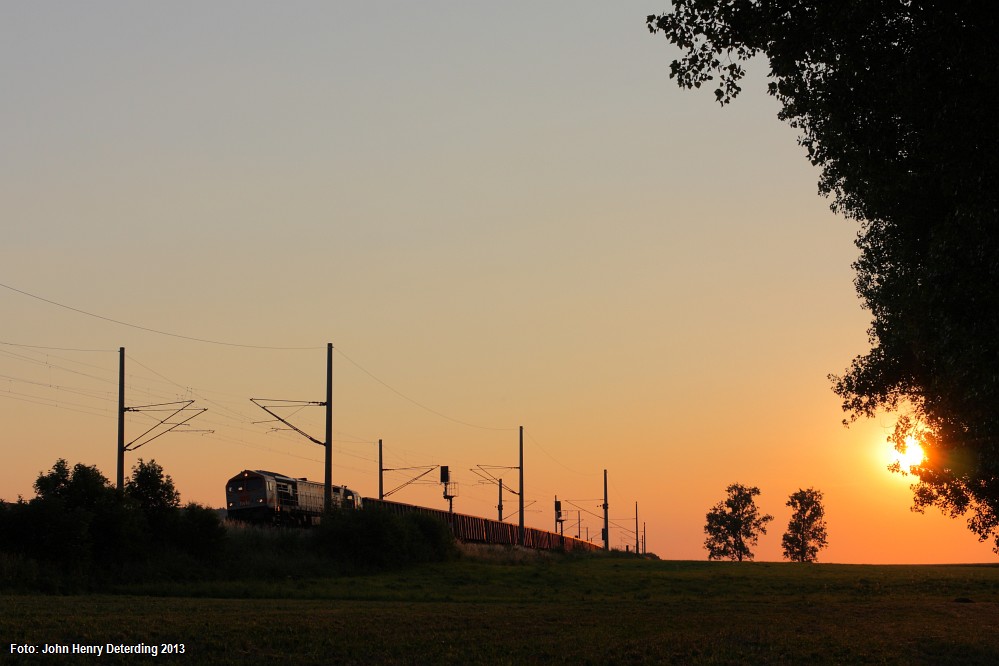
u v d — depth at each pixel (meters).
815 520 161.00
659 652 24.50
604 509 130.75
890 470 35.03
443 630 28.45
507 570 62.47
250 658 21.77
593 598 47.09
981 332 19.81
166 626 25.62
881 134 21.30
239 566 50.25
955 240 19.55
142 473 50.03
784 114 24.56
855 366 33.38
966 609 40.97
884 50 19.89
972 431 26.38
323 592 45.09
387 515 60.97
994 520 34.12
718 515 164.25
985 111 18.25
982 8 17.72
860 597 49.62
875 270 27.91
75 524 42.62
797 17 20.42
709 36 21.56
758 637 28.44
